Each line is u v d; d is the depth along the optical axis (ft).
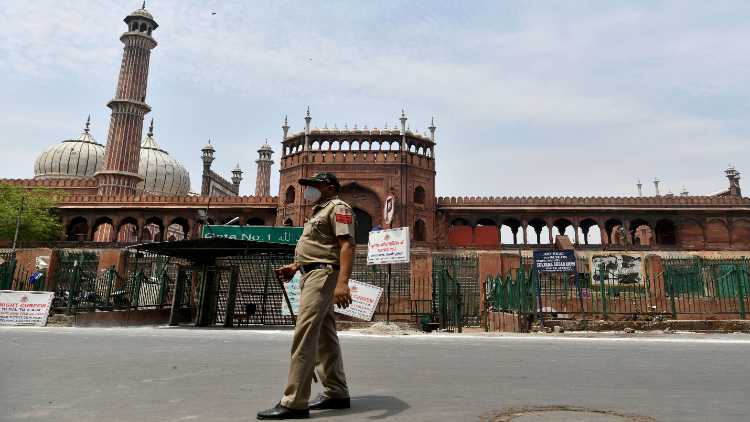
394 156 113.70
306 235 10.00
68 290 51.26
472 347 23.18
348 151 113.60
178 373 13.98
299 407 8.66
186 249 45.91
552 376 13.98
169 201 119.03
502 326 46.01
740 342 28.04
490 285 55.52
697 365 16.80
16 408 9.35
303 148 114.83
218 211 118.52
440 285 50.72
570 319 43.42
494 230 117.60
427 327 44.80
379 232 45.75
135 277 52.37
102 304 49.29
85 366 15.14
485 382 12.86
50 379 12.74
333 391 9.55
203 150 187.62
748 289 50.42
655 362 17.57
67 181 133.80
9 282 51.60
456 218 120.06
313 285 9.41
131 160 131.75
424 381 13.01
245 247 44.29
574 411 9.30
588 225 123.03
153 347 21.22
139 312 47.98
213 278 47.24
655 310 49.75
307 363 8.89
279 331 36.01
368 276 62.08
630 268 69.00
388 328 38.65
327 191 10.51
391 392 11.37
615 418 8.73
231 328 41.91
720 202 113.09
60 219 120.37
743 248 103.14
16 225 104.94
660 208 113.29
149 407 9.50
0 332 29.99
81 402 9.93
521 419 8.61
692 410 9.52
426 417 8.71
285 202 115.96
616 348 23.22
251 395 10.78
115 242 108.06
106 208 118.42
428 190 116.67
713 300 51.42
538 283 43.96
